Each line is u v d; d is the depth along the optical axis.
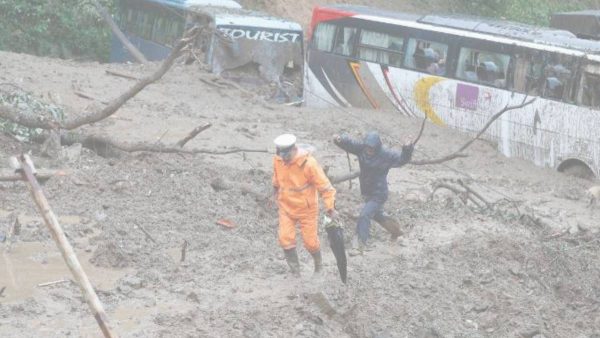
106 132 46.22
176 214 32.84
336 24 62.84
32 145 40.59
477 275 30.86
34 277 26.31
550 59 53.06
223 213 33.50
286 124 55.28
